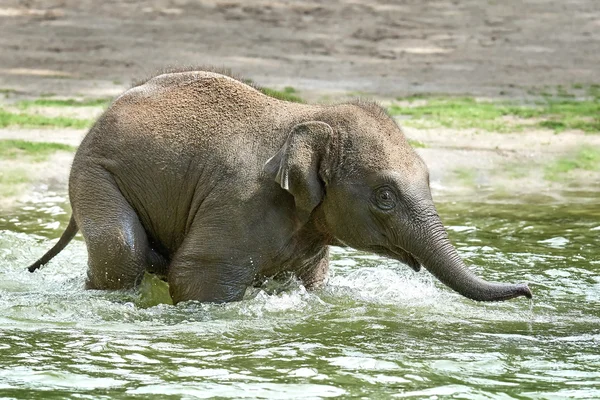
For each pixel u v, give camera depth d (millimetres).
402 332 11742
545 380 10133
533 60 33844
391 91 28422
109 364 10469
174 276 12180
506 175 20516
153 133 12375
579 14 42625
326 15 41531
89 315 12164
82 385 9844
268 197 11844
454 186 19828
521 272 14273
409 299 13078
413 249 11398
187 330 11641
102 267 12500
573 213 17922
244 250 11938
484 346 11227
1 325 11789
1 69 30078
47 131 22391
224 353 10875
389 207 11461
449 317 12391
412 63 33031
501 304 12953
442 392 9758
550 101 27438
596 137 23250
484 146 22344
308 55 33750
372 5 44000
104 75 29703
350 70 31531
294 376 10172
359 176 11547
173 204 12359
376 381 10039
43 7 41000
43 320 12023
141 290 12719
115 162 12438
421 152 21578
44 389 9719
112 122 12586
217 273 11984
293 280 12719
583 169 21047
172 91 12703
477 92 28719
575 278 14062
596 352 11047
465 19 41312
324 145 11555
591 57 34438
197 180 12188
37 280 13930
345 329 11812
